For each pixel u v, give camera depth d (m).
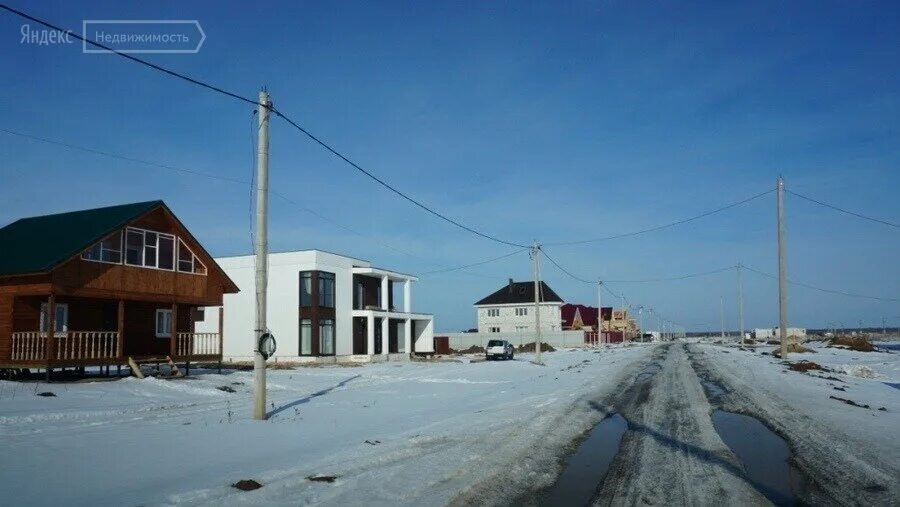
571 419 16.08
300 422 15.38
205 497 8.34
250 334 46.66
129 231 23.86
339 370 34.69
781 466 10.75
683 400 20.55
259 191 16.12
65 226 23.81
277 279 46.38
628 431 14.54
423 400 20.91
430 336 60.91
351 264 50.53
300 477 9.49
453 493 8.77
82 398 17.44
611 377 30.73
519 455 11.50
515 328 98.56
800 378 29.47
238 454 11.32
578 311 113.88
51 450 10.80
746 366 38.47
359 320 51.25
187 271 26.53
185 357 25.69
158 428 13.58
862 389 25.20
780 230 47.56
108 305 25.28
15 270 20.70
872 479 9.78
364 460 10.79
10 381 19.67
